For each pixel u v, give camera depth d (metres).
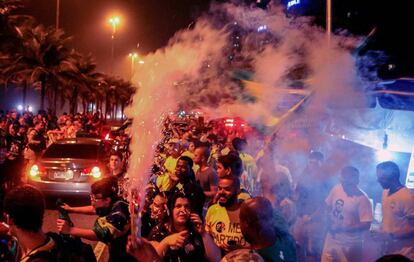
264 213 3.29
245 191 4.81
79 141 11.52
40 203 2.87
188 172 5.68
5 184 11.62
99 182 4.45
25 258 2.78
